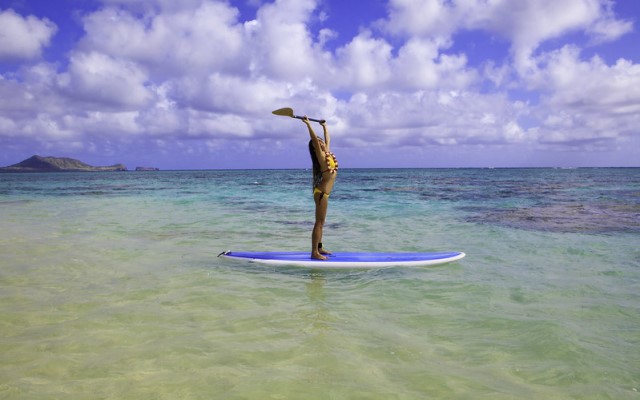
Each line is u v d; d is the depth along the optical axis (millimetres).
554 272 6402
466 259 7391
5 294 5062
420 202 19156
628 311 4586
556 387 2947
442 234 10258
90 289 5312
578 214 14180
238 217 13633
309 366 3203
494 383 2992
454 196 22719
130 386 2859
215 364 3211
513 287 5559
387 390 2861
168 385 2879
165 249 8156
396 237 9875
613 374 3143
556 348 3594
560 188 30141
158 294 5113
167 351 3443
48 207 17172
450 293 5297
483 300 4992
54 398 2693
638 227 11148
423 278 6078
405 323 4203
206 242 9031
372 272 6473
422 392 2846
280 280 5953
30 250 7891
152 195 24797
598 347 3631
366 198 21531
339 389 2859
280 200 20844
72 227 11125
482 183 40062
